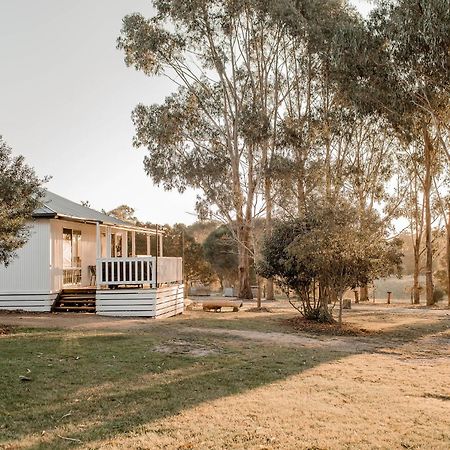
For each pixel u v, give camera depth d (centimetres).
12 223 1380
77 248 2311
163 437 570
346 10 2900
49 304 1981
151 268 1908
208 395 754
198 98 3388
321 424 623
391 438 575
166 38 3262
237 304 2336
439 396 796
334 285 1762
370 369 1005
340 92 2578
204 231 5872
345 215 1667
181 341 1258
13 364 920
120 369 911
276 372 935
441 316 2197
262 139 3103
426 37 1927
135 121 3366
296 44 3166
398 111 2292
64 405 692
